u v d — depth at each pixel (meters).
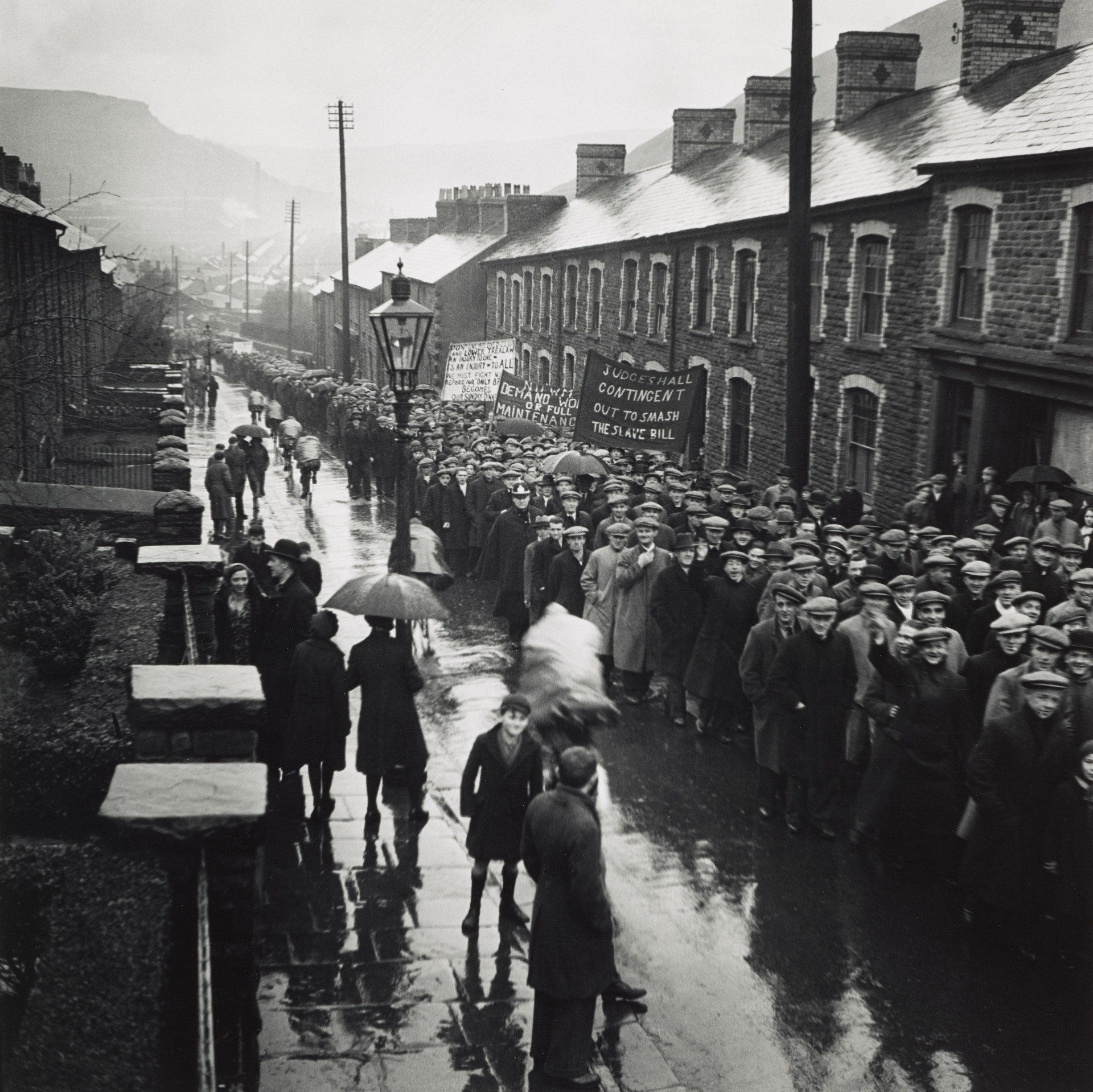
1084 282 14.30
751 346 23.42
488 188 53.81
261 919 7.30
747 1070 5.79
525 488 14.01
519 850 7.13
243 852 5.16
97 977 6.17
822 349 20.75
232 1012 5.23
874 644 7.99
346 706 8.65
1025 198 15.11
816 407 21.05
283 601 9.48
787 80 29.36
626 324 30.80
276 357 71.00
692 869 8.05
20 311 11.22
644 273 29.20
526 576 12.89
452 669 13.11
